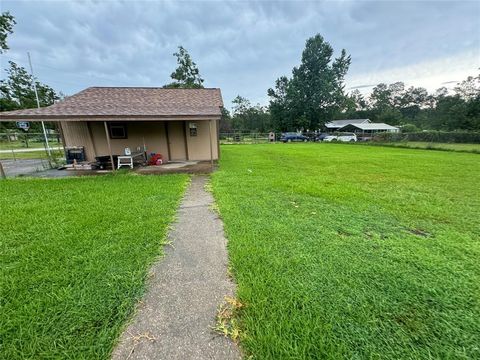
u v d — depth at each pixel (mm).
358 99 70438
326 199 4828
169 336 1621
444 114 36375
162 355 1483
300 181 6473
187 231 3365
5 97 29172
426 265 2445
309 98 35562
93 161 10047
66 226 3367
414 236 3152
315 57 34188
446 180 6812
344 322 1713
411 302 1924
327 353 1469
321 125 37188
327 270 2357
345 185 6074
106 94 10805
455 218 3832
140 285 2146
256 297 1974
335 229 3373
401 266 2436
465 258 2590
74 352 1483
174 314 1819
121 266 2434
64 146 9938
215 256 2699
